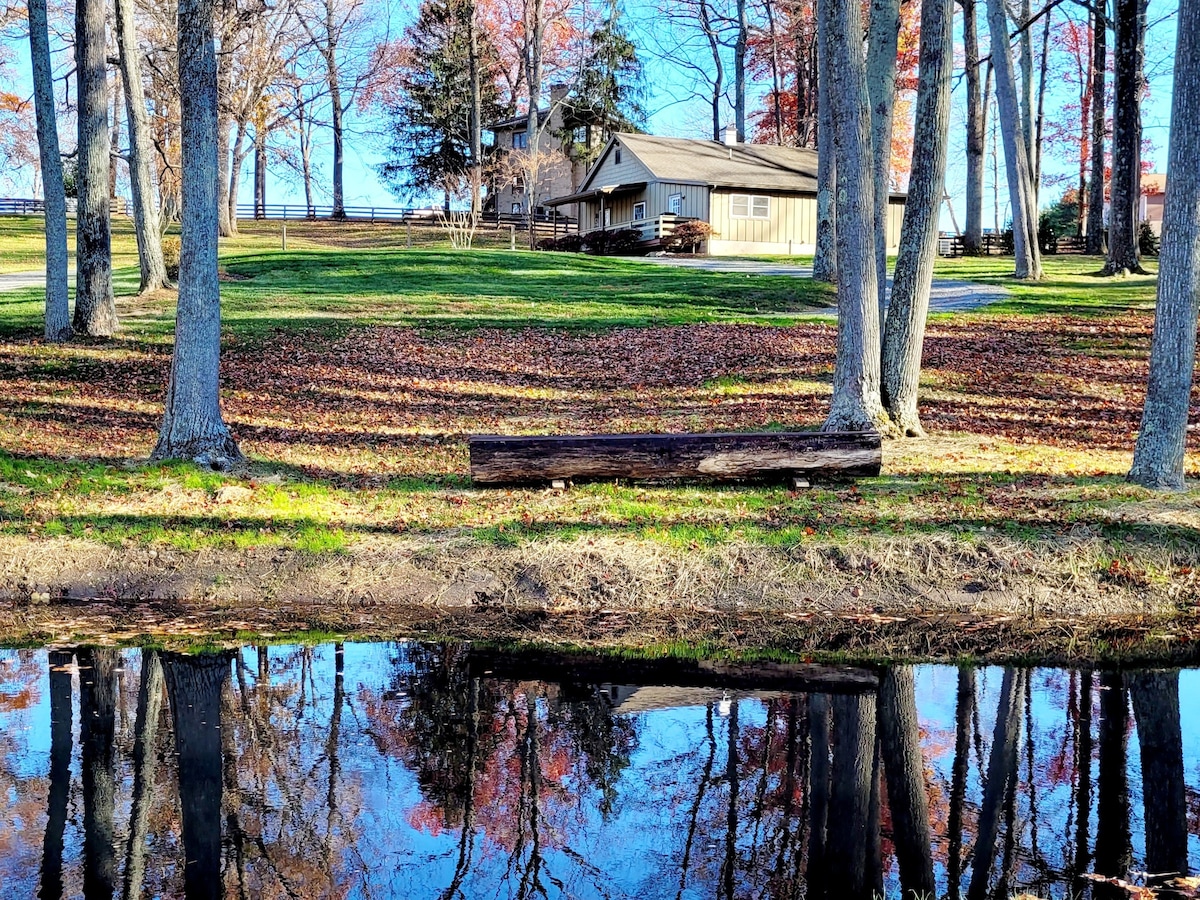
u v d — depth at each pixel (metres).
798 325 21.92
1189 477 12.32
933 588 9.89
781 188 41.91
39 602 9.98
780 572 10.05
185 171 12.26
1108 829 5.84
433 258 31.52
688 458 11.65
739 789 6.36
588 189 48.12
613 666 8.53
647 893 5.17
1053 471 12.62
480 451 11.71
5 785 6.17
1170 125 11.03
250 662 8.45
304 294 25.23
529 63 53.19
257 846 5.51
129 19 24.02
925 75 13.22
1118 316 22.61
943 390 17.56
